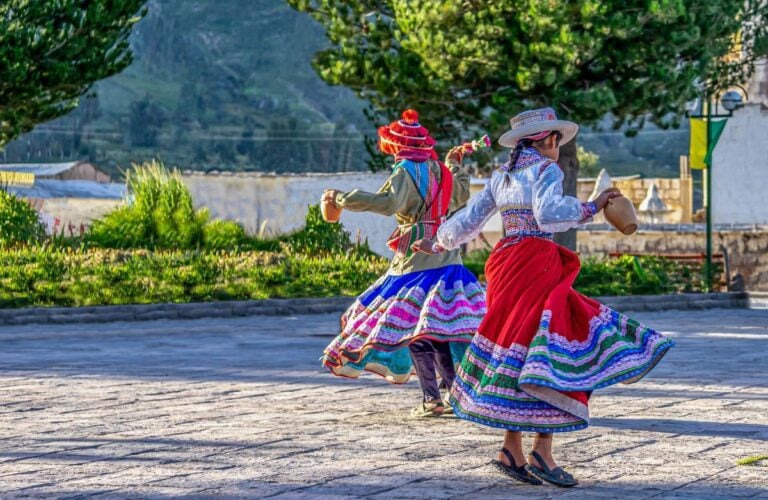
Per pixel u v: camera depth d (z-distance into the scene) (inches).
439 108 1099.9
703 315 919.0
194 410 354.9
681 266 1149.1
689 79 1029.2
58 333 708.0
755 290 1403.8
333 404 366.6
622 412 344.2
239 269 938.1
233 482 241.9
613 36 999.0
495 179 247.9
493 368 234.7
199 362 515.8
